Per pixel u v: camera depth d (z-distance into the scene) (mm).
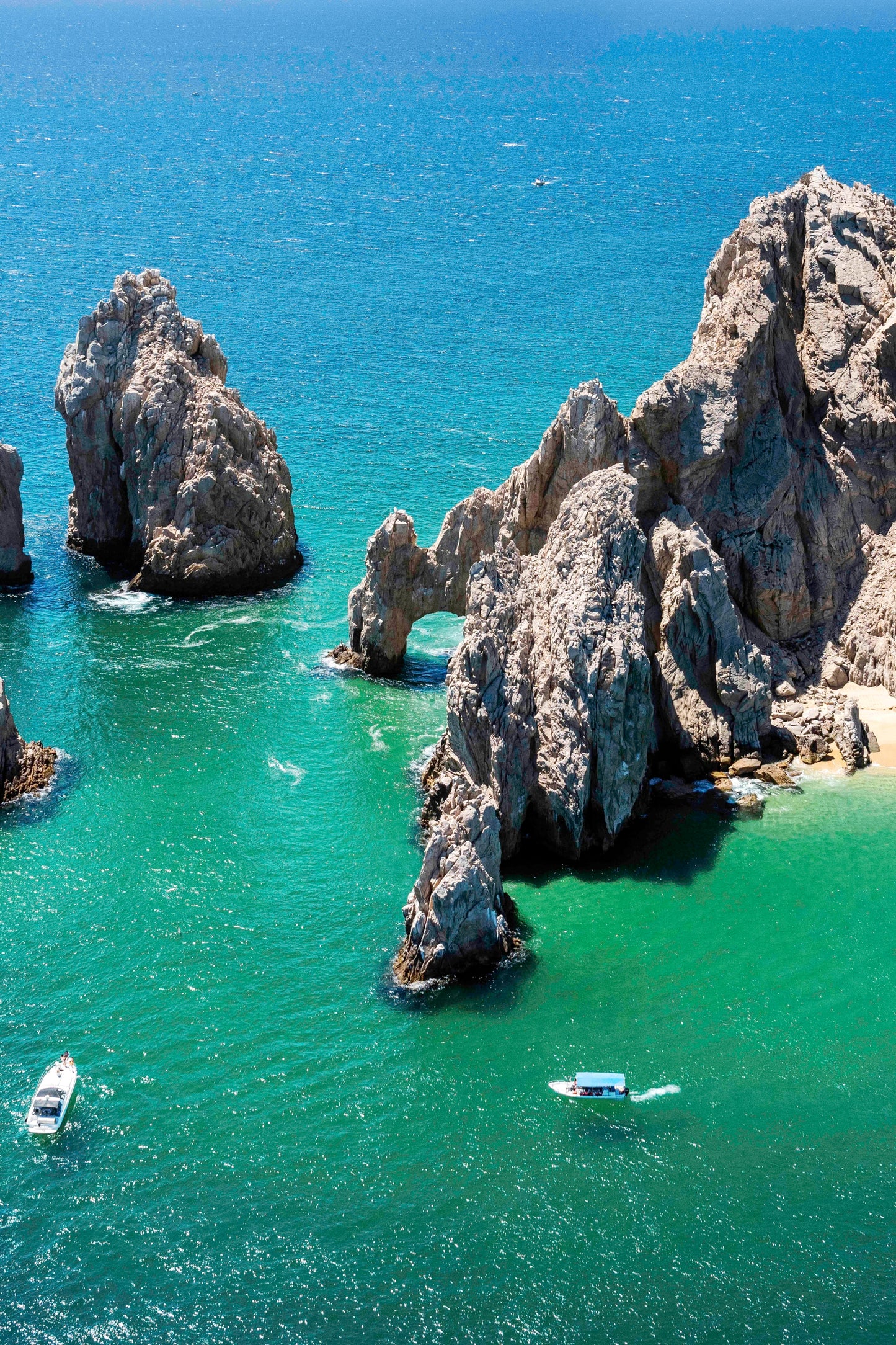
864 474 117375
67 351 140250
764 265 119688
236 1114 74938
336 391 192500
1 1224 68562
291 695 116250
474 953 85062
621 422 112125
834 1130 74250
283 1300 64938
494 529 117625
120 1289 65438
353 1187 70688
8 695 115000
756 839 97562
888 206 129750
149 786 103500
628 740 96375
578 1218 69062
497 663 96312
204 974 84750
